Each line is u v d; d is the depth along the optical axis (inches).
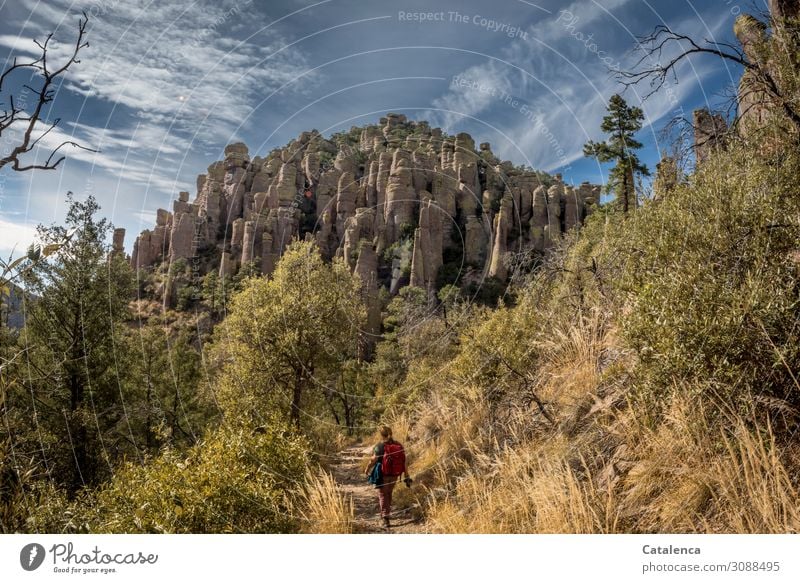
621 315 163.3
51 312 378.3
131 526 155.6
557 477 152.8
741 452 110.1
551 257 343.3
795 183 137.8
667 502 121.3
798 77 180.4
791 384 113.3
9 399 151.4
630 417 154.7
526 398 229.8
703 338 122.8
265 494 190.5
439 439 288.7
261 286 486.9
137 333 517.3
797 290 121.9
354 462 394.6
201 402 579.2
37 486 159.3
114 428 417.7
